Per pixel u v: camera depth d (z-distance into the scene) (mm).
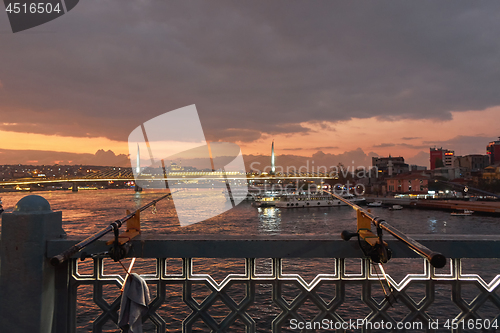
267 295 19016
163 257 2201
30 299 2141
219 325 2215
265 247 2176
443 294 18609
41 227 2191
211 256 2186
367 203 102250
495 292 2213
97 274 2281
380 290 19641
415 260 27203
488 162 138875
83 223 58969
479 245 2145
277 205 94688
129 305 2178
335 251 2178
